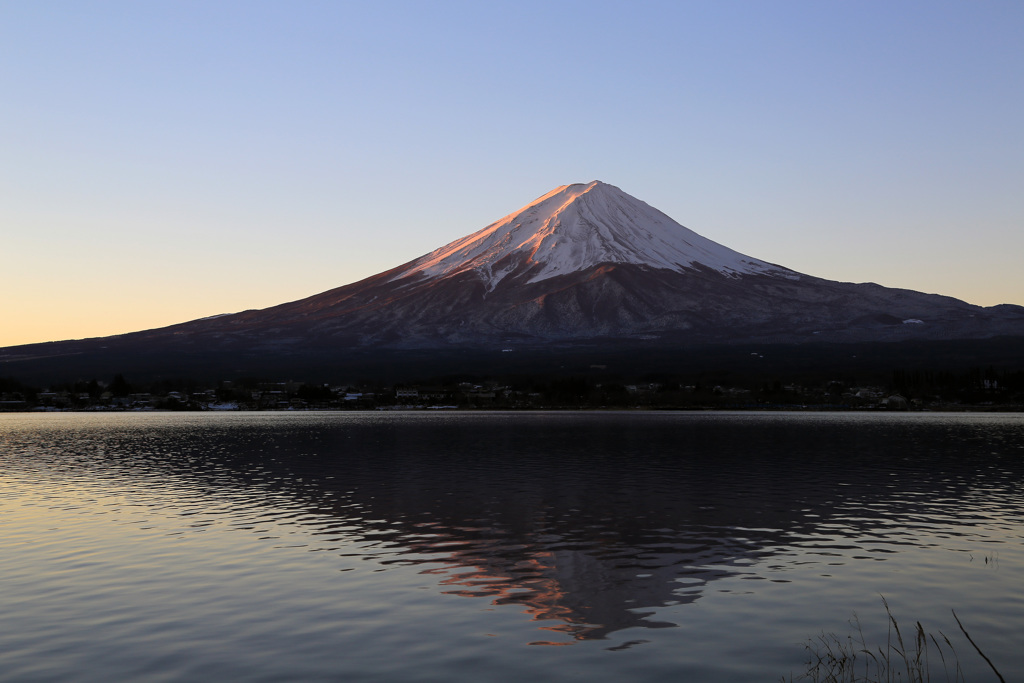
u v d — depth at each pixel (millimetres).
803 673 19859
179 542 35844
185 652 21312
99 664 20422
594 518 42719
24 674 19766
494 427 145750
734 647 21719
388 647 21703
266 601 26125
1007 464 72188
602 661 20656
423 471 67188
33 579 28953
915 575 29547
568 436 116188
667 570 30516
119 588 27703
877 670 20047
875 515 43531
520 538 37031
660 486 56500
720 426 146750
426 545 35344
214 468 70188
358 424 162750
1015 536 37281
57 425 164000
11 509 45781
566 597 26688
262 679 19438
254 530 39031
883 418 187875
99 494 52688
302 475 64312
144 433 129625
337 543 35781
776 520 41938
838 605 25641
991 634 22688
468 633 22891
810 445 96500
